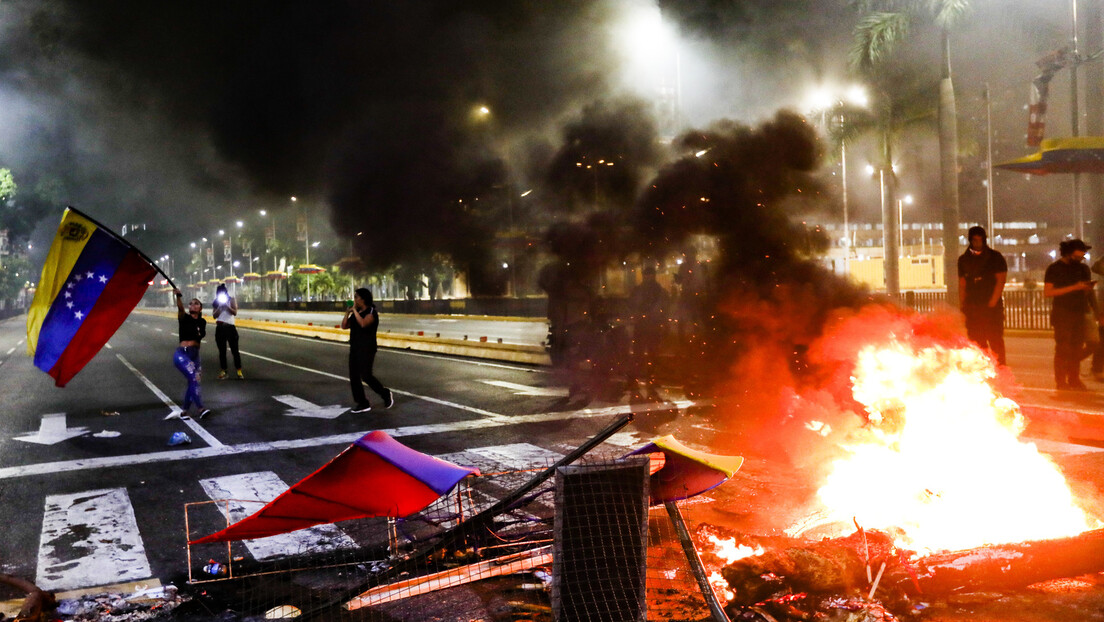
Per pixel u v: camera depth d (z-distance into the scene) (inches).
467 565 166.4
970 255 405.1
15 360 895.7
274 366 741.3
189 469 288.0
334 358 830.5
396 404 448.1
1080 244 393.7
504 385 526.6
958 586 144.7
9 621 150.9
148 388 570.9
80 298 249.6
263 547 193.2
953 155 864.3
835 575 144.8
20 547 200.1
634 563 130.0
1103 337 434.0
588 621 126.6
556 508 129.3
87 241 250.1
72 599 164.4
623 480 132.2
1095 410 315.0
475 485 242.5
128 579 175.0
